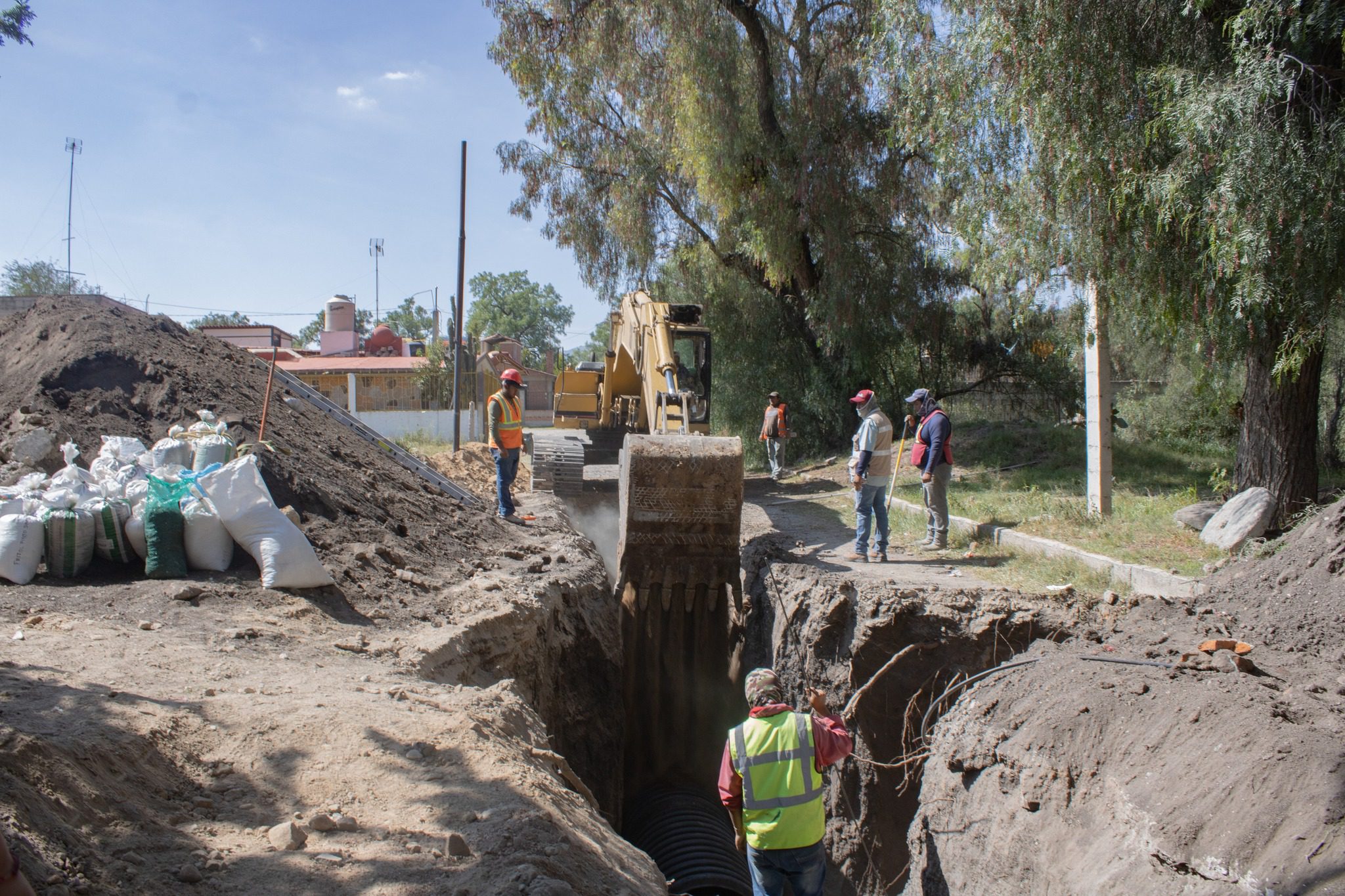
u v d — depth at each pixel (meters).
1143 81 8.38
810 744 4.87
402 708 4.92
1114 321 10.21
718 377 22.30
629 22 18.91
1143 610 7.06
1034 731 5.73
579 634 9.02
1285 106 7.79
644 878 4.28
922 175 18.84
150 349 9.50
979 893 5.69
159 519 6.75
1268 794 4.14
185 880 3.08
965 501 12.92
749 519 12.76
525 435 16.38
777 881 4.90
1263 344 8.58
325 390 33.06
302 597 6.75
